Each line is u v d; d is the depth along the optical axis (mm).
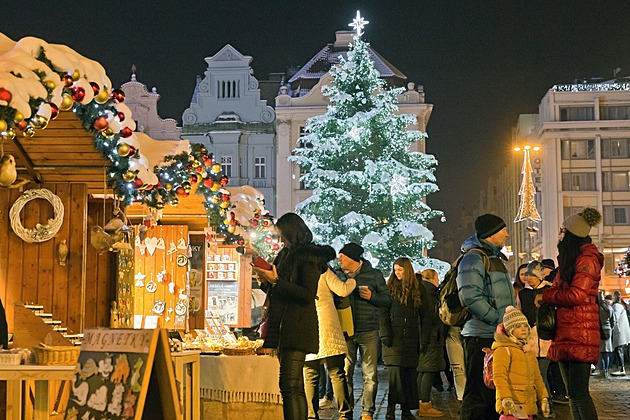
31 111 5480
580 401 6750
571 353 6738
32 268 8688
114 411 3682
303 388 6766
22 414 6230
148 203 9383
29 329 7605
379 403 11961
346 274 9648
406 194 31859
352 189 32750
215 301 16906
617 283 59750
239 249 14828
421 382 10344
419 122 48438
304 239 7078
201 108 48500
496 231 6879
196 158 10398
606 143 62500
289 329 6723
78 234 8742
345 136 32500
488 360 6305
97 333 3893
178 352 6699
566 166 62656
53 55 5793
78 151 8062
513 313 6199
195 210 12555
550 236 62406
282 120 48000
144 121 45781
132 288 10242
